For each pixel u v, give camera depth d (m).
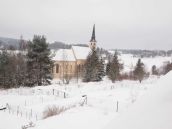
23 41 71.00
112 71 58.19
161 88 5.20
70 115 18.53
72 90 41.22
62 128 15.39
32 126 16.78
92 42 93.81
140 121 3.69
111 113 19.62
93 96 32.84
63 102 29.12
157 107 3.98
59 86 45.25
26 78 50.88
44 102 30.92
